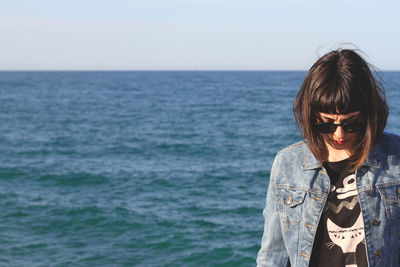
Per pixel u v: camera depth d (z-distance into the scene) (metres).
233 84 123.50
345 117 1.46
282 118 38.84
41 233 10.59
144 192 14.95
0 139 27.28
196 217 12.08
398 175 1.57
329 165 1.64
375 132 1.49
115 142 26.72
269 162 20.31
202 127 33.75
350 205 1.58
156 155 22.48
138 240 10.26
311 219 1.63
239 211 12.68
